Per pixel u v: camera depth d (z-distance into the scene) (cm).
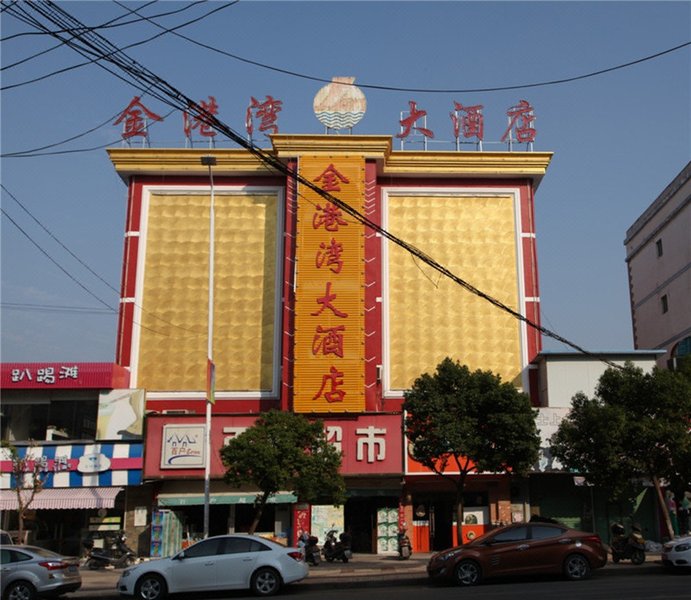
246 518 3219
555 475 3222
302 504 3156
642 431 2405
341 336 3275
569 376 3256
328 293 3325
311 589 1991
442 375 2622
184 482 3148
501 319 3522
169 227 3606
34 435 3216
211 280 2906
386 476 3105
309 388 3219
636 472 2492
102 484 3080
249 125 3641
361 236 3388
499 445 2523
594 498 3206
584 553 1923
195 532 3177
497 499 3169
